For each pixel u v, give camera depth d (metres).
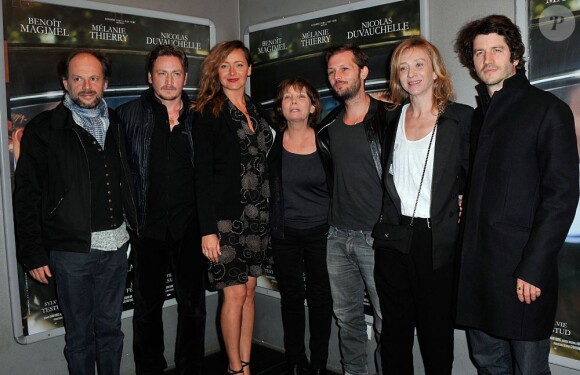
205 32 3.22
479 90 1.93
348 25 2.79
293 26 3.04
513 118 1.75
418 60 2.01
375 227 2.11
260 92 3.27
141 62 2.91
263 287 3.33
